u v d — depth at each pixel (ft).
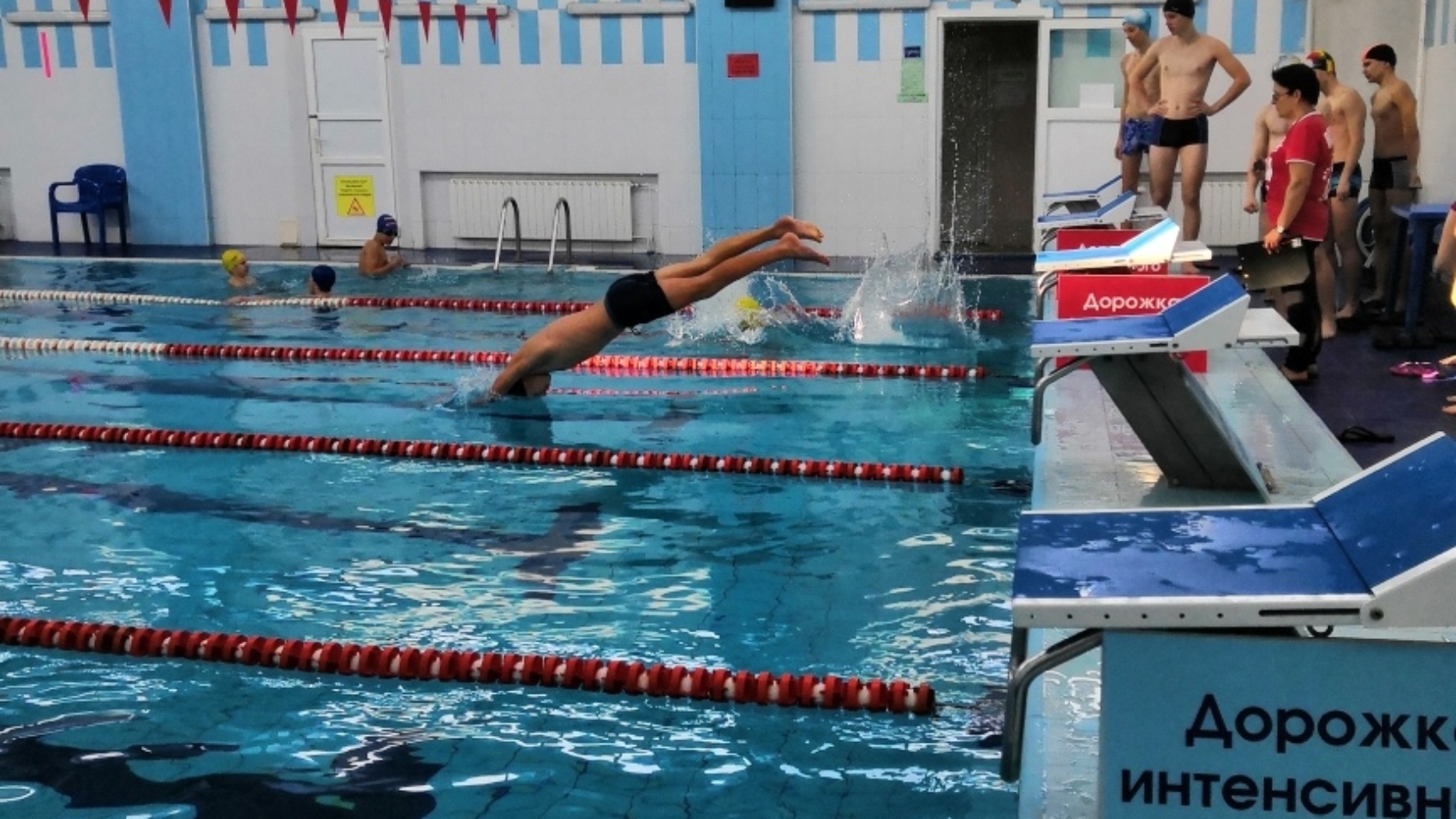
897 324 26.07
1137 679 6.19
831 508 14.67
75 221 41.73
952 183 39.34
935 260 36.11
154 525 14.38
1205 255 19.51
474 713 9.91
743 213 37.58
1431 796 6.02
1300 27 33.68
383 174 39.65
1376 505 6.72
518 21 37.78
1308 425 16.80
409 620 11.62
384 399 20.18
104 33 40.11
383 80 38.93
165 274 34.53
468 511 14.79
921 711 9.72
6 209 41.70
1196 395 13.53
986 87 38.65
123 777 8.93
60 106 40.78
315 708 10.03
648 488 15.60
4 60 40.75
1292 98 19.47
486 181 39.09
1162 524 7.03
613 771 8.96
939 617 11.46
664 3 36.70
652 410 19.20
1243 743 6.16
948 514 14.34
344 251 39.32
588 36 37.52
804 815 8.30
